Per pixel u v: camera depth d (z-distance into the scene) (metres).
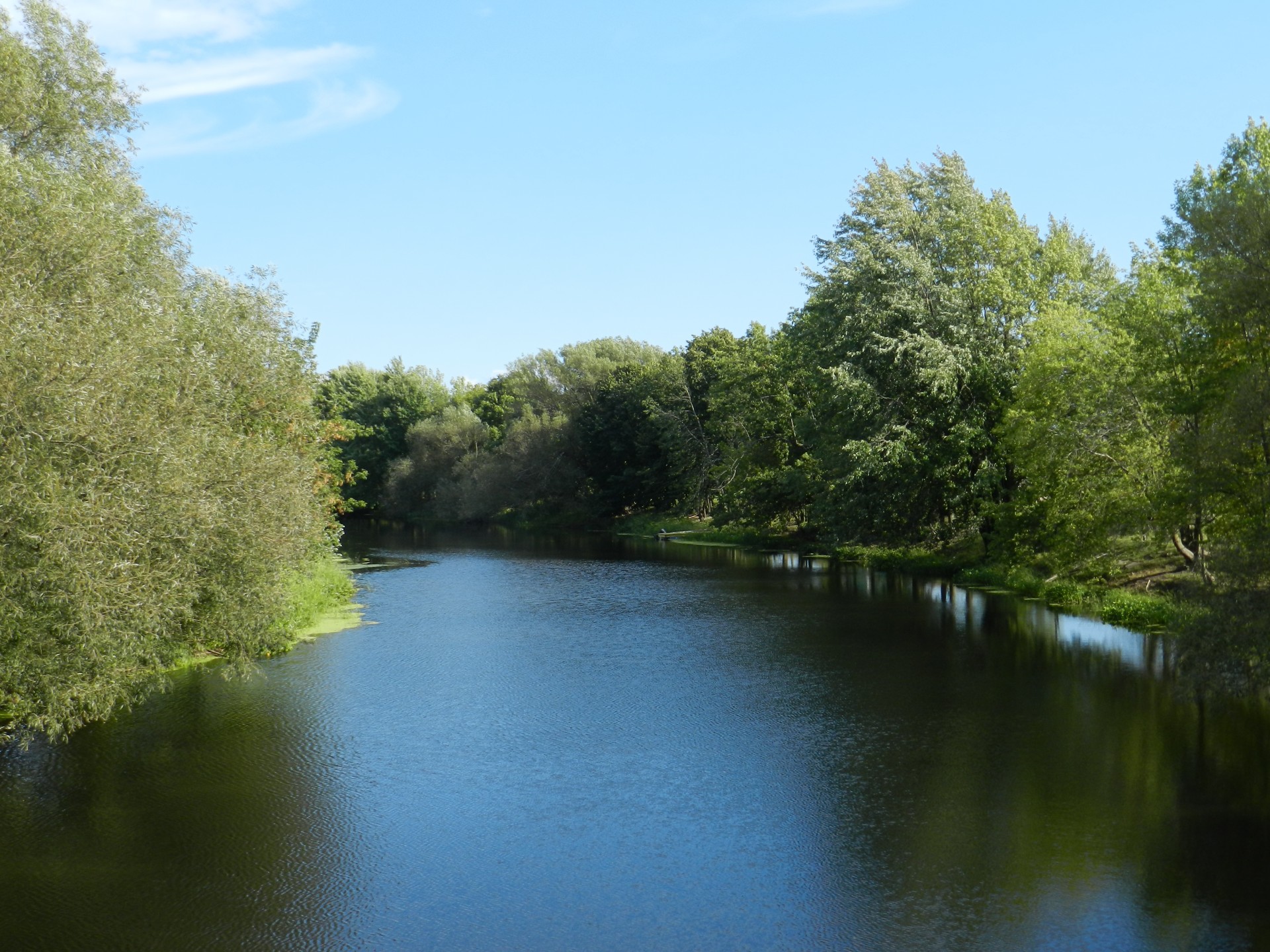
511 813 14.88
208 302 21.42
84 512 12.02
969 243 43.12
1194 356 22.33
